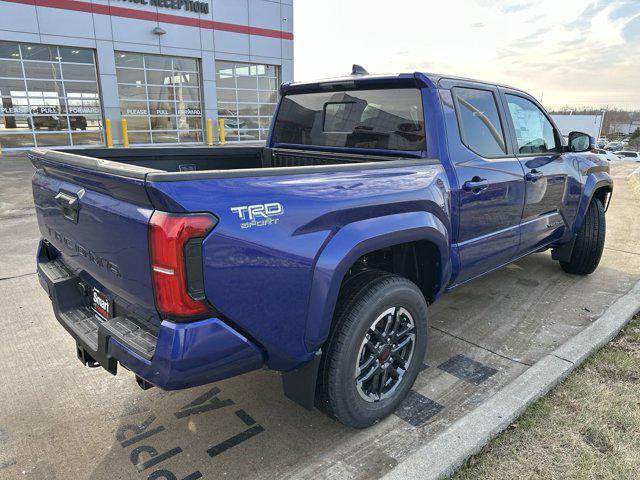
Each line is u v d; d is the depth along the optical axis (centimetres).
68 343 364
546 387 286
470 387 303
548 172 396
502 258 369
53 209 261
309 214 214
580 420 263
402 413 278
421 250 296
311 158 379
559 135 435
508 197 348
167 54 1916
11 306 430
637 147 9069
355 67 353
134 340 202
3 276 506
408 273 308
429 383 308
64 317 257
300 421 274
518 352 347
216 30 2022
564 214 435
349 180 235
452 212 299
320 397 246
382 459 242
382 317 252
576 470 228
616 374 308
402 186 259
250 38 2131
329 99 363
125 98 1875
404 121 313
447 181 294
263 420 275
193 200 179
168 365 184
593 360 324
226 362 199
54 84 1727
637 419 263
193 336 186
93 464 240
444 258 291
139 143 1941
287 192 208
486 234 338
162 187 172
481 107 337
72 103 1773
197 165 393
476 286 476
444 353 345
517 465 232
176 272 179
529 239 393
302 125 390
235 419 276
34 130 1723
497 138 350
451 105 309
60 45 1686
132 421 274
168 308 183
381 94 326
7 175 1201
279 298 207
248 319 200
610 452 240
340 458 243
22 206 871
